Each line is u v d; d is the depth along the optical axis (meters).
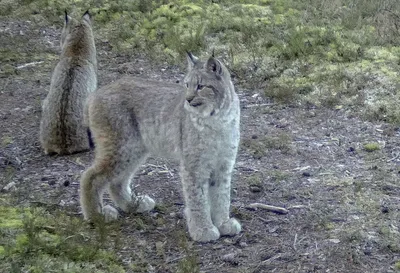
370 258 7.78
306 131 11.48
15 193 9.31
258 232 8.42
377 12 16.58
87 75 11.16
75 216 8.80
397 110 11.87
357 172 9.96
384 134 11.20
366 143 10.91
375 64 13.61
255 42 15.02
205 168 8.04
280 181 9.75
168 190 9.65
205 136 7.88
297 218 8.73
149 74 14.31
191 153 7.98
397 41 14.77
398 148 10.70
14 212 8.59
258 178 9.79
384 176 9.75
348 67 13.55
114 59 15.16
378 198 9.16
